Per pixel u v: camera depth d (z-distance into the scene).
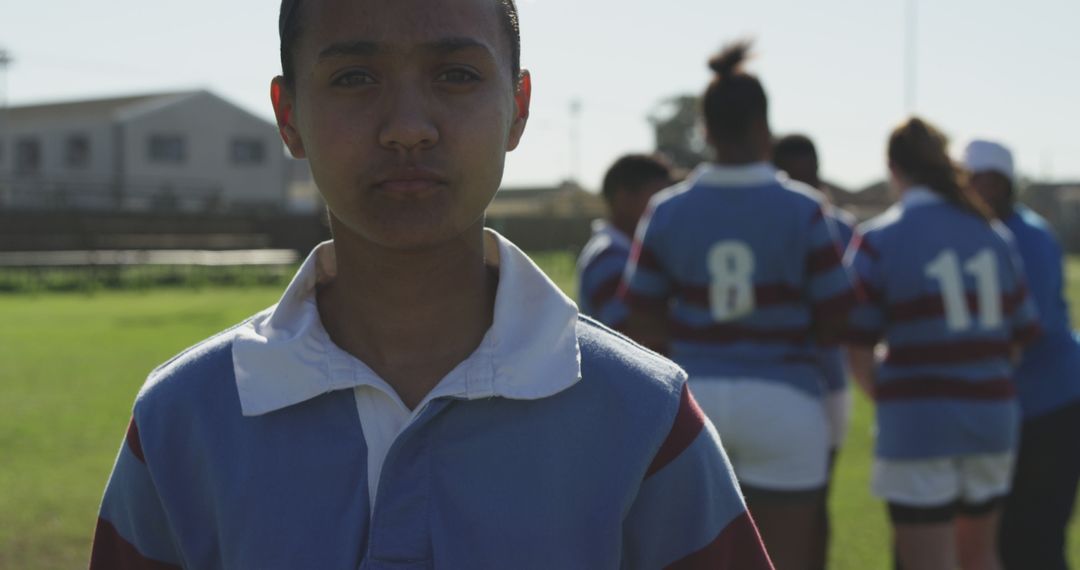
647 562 1.25
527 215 44.47
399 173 1.12
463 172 1.14
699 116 3.45
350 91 1.14
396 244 1.13
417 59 1.13
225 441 1.20
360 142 1.13
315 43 1.16
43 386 9.30
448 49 1.13
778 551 3.26
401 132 1.10
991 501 3.71
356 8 1.13
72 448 6.80
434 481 1.15
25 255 22.38
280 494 1.16
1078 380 3.98
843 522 5.30
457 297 1.21
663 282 3.45
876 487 3.74
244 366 1.20
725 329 3.29
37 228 26.12
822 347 3.40
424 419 1.15
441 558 1.13
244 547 1.16
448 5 1.14
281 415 1.19
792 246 3.23
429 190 1.12
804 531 3.29
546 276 1.23
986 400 3.58
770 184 3.29
